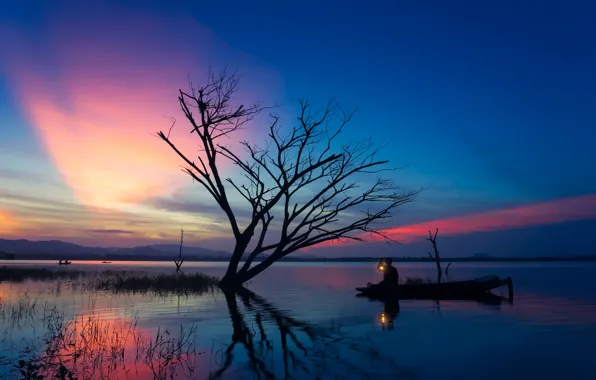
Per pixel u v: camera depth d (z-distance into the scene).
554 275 45.22
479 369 7.93
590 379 7.38
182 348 9.55
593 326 12.27
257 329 11.82
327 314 14.77
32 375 7.20
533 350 9.32
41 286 25.20
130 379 7.42
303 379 7.34
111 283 26.62
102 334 10.95
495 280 21.73
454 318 13.91
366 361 8.47
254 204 25.69
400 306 17.09
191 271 53.38
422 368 7.97
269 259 25.80
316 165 24.94
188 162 24.55
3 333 10.98
